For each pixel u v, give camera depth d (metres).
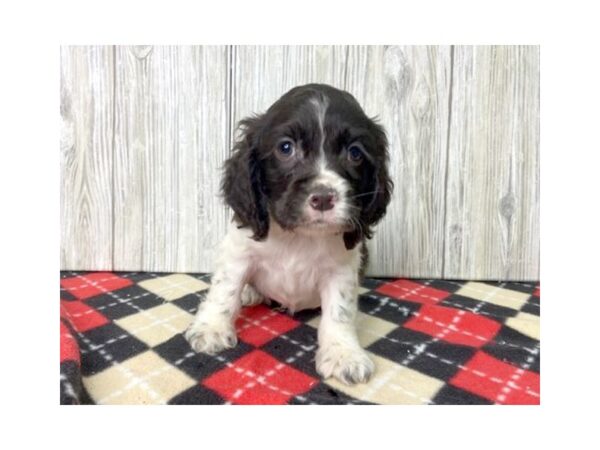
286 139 0.34
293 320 0.43
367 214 0.37
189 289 0.50
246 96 0.54
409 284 0.55
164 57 0.53
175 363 0.33
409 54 0.53
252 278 0.42
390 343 0.38
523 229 0.56
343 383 0.31
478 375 0.33
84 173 0.54
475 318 0.44
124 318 0.41
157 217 0.56
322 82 0.54
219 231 0.56
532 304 0.49
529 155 0.55
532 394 0.31
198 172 0.55
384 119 0.55
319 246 0.38
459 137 0.55
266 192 0.36
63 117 0.53
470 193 0.56
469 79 0.54
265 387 0.31
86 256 0.56
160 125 0.54
